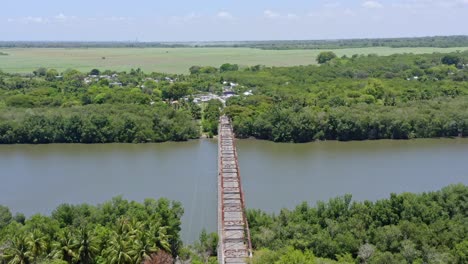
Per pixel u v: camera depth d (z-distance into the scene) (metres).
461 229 116.00
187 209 156.75
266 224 127.56
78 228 113.50
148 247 104.44
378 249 112.44
